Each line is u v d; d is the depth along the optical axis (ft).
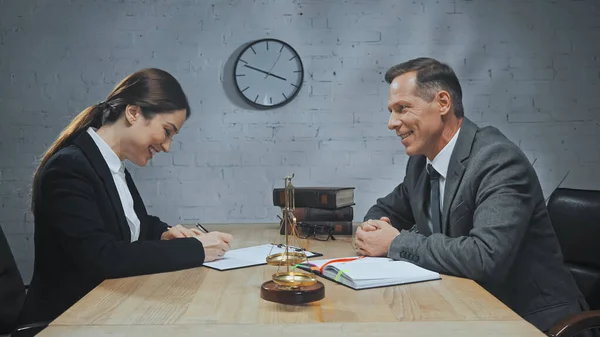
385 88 13.29
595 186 13.32
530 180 5.55
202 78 13.23
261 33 13.24
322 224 7.48
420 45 13.29
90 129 5.94
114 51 13.15
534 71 13.29
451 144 6.10
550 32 13.28
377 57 13.26
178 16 13.19
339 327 3.52
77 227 5.20
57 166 5.39
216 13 13.20
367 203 13.32
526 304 5.75
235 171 13.29
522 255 5.75
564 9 13.26
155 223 7.07
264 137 13.29
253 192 13.32
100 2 13.14
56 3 13.10
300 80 13.20
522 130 13.33
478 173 5.62
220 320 3.71
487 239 5.05
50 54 13.10
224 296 4.33
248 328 3.52
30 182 13.15
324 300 4.18
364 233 5.71
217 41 13.20
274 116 13.29
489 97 13.32
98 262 5.07
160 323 3.66
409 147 6.20
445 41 13.29
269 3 13.23
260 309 3.96
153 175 13.24
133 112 5.95
